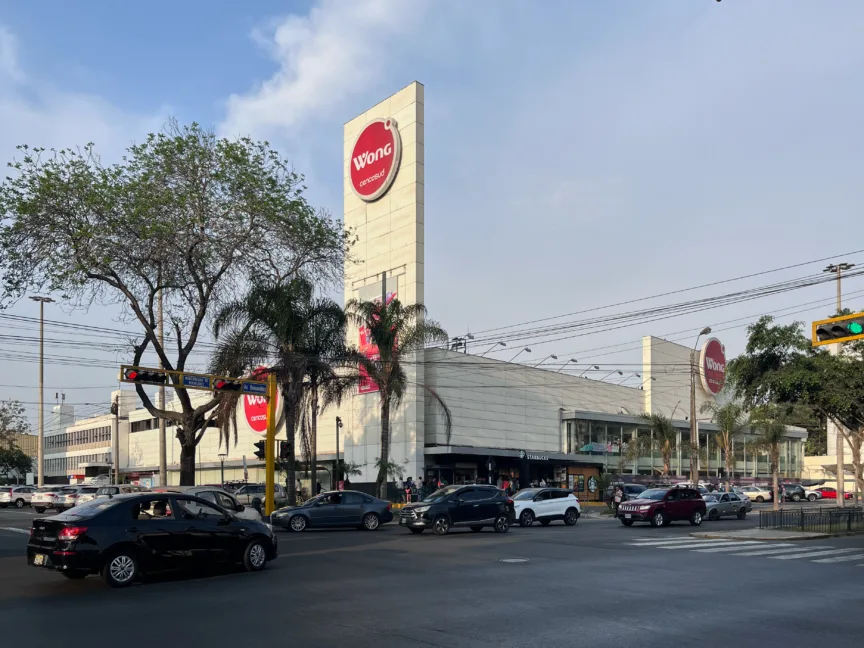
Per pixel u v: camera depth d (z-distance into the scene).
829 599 12.41
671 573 15.60
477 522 27.22
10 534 26.08
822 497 67.31
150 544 13.94
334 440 53.34
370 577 14.95
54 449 100.50
